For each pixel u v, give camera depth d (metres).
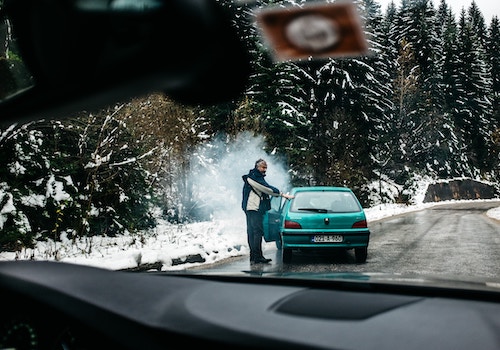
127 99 0.59
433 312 1.28
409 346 1.00
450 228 15.82
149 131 12.86
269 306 1.34
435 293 1.69
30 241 8.04
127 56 0.52
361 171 31.92
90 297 1.45
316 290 1.59
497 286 1.78
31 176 8.97
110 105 0.61
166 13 0.51
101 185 10.47
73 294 1.47
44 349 1.55
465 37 64.25
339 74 31.30
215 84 0.55
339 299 1.42
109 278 1.69
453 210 34.66
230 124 19.59
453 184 56.62
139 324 1.27
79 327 1.38
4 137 6.76
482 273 6.27
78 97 0.58
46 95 0.59
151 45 0.51
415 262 7.31
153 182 12.79
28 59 0.59
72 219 9.45
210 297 1.46
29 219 8.80
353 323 1.15
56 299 1.47
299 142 26.64
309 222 7.05
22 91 0.61
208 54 0.53
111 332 1.30
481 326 1.15
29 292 1.51
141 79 0.53
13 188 8.20
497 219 21.81
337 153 30.09
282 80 24.80
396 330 1.10
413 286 1.73
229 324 1.17
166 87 0.55
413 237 12.24
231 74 0.55
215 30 0.53
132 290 1.54
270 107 24.94
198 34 0.52
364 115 34.72
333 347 0.99
